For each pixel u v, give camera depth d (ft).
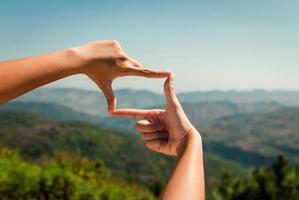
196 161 3.20
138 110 4.33
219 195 42.83
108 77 3.79
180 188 2.85
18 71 3.19
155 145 4.36
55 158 43.34
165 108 4.26
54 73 3.33
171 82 4.09
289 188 38.73
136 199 44.11
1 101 3.21
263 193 39.52
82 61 3.52
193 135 3.90
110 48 3.70
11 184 26.11
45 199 28.68
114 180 48.14
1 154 36.40
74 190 30.89
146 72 3.88
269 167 40.75
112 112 4.12
